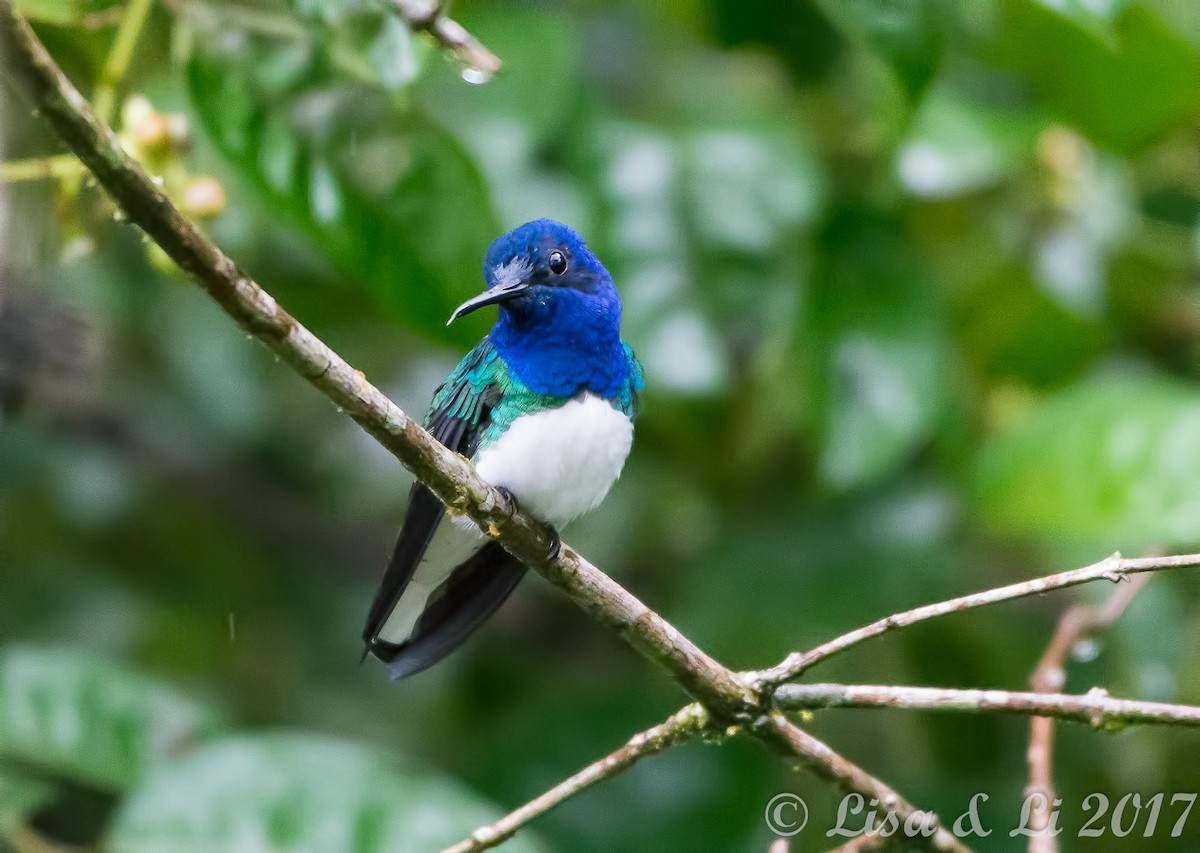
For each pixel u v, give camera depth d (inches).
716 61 461.4
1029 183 440.5
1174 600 393.4
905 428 385.4
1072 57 362.3
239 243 386.6
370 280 313.9
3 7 163.6
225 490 496.1
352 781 298.5
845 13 297.1
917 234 438.9
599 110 412.2
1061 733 411.2
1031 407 429.4
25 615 462.3
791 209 401.7
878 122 376.2
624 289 391.5
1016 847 379.9
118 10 291.3
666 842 387.2
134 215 182.7
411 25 236.5
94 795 392.5
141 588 480.7
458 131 381.1
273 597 492.1
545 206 394.3
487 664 480.7
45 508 475.5
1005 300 445.7
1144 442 356.2
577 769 400.8
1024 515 362.0
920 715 425.1
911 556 414.6
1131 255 451.5
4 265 285.0
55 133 173.3
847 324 394.0
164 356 473.4
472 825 294.7
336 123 302.8
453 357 471.2
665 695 414.3
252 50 295.3
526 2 417.1
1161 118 374.6
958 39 369.7
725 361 393.7
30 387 298.0
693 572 429.7
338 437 511.8
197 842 288.5
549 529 253.0
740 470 437.1
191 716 343.6
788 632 410.3
